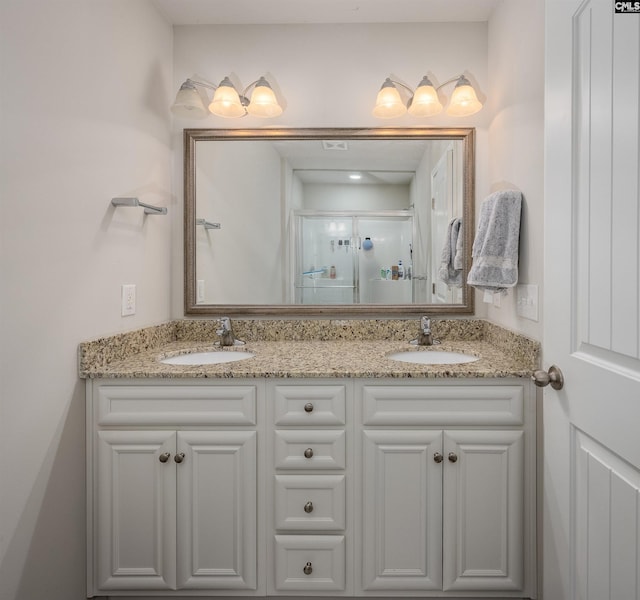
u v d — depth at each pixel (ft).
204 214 6.53
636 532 2.59
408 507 4.55
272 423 4.58
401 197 6.46
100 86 4.71
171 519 4.55
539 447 4.52
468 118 6.39
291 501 4.58
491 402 4.52
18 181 3.58
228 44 6.46
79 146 4.36
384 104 5.92
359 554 4.59
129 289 5.35
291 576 4.59
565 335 3.31
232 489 4.55
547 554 3.67
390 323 6.39
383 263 6.50
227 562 4.57
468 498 4.52
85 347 4.44
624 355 2.66
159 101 6.10
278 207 6.53
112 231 4.98
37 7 3.75
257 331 6.42
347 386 4.57
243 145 6.50
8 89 3.45
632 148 2.55
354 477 4.58
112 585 4.57
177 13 6.17
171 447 4.56
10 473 3.58
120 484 4.58
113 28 4.95
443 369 4.58
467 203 6.36
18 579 3.68
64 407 4.24
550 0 3.47
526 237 4.93
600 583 2.95
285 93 6.46
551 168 3.48
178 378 4.53
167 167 6.35
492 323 6.03
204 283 6.53
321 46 6.44
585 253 3.06
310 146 6.48
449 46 6.41
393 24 6.41
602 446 2.92
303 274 6.55
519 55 5.15
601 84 2.84
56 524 4.14
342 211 6.51
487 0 5.92
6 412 3.52
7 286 3.49
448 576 4.53
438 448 4.53
